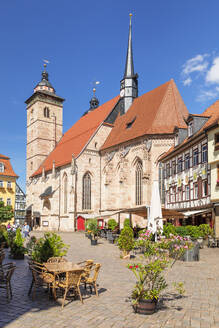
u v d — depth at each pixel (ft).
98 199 228.63
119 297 37.37
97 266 38.19
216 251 88.02
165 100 194.49
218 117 115.96
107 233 130.52
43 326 27.32
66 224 225.15
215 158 109.91
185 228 99.66
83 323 28.19
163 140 181.06
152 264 32.86
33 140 304.09
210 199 112.37
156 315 30.60
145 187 177.99
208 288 42.37
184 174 139.44
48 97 307.17
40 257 45.96
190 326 27.53
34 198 271.08
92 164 229.04
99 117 254.27
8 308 32.63
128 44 249.75
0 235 98.53
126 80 242.58
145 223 193.36
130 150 200.75
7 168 281.74
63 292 39.17
